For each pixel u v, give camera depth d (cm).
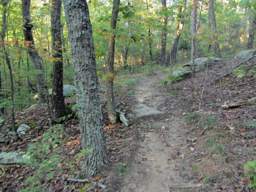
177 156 683
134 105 1120
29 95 1406
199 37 1266
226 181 545
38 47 1204
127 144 756
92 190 578
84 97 618
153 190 575
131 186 590
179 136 789
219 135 706
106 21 956
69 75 1650
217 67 1498
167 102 1121
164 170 636
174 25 2483
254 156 592
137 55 3089
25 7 1074
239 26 3161
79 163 667
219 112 862
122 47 2519
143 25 1589
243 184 521
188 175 603
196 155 663
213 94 1064
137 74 2138
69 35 604
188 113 934
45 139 696
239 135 688
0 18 1241
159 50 3145
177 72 1530
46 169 598
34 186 593
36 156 661
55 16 958
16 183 673
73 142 794
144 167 652
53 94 997
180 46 3091
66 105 1087
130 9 880
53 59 950
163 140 778
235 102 907
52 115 1009
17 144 911
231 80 1184
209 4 1812
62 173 642
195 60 1623
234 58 1572
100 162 638
